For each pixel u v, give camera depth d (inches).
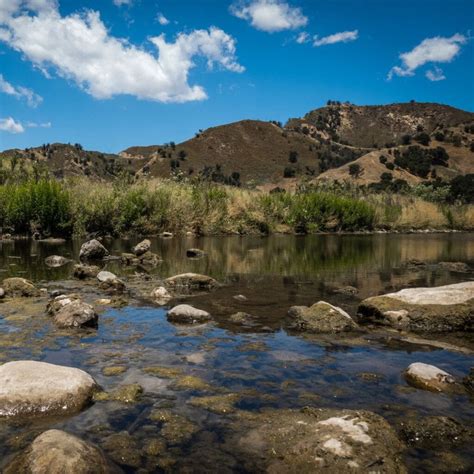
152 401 136.9
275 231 998.4
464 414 132.1
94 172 4013.3
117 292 300.4
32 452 100.0
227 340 200.7
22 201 675.4
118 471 101.3
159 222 828.6
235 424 123.0
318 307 232.8
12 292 281.3
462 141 4345.5
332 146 4990.2
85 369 162.1
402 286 343.0
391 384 153.8
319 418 122.9
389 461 102.8
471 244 800.9
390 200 1347.2
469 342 206.1
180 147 4399.6
